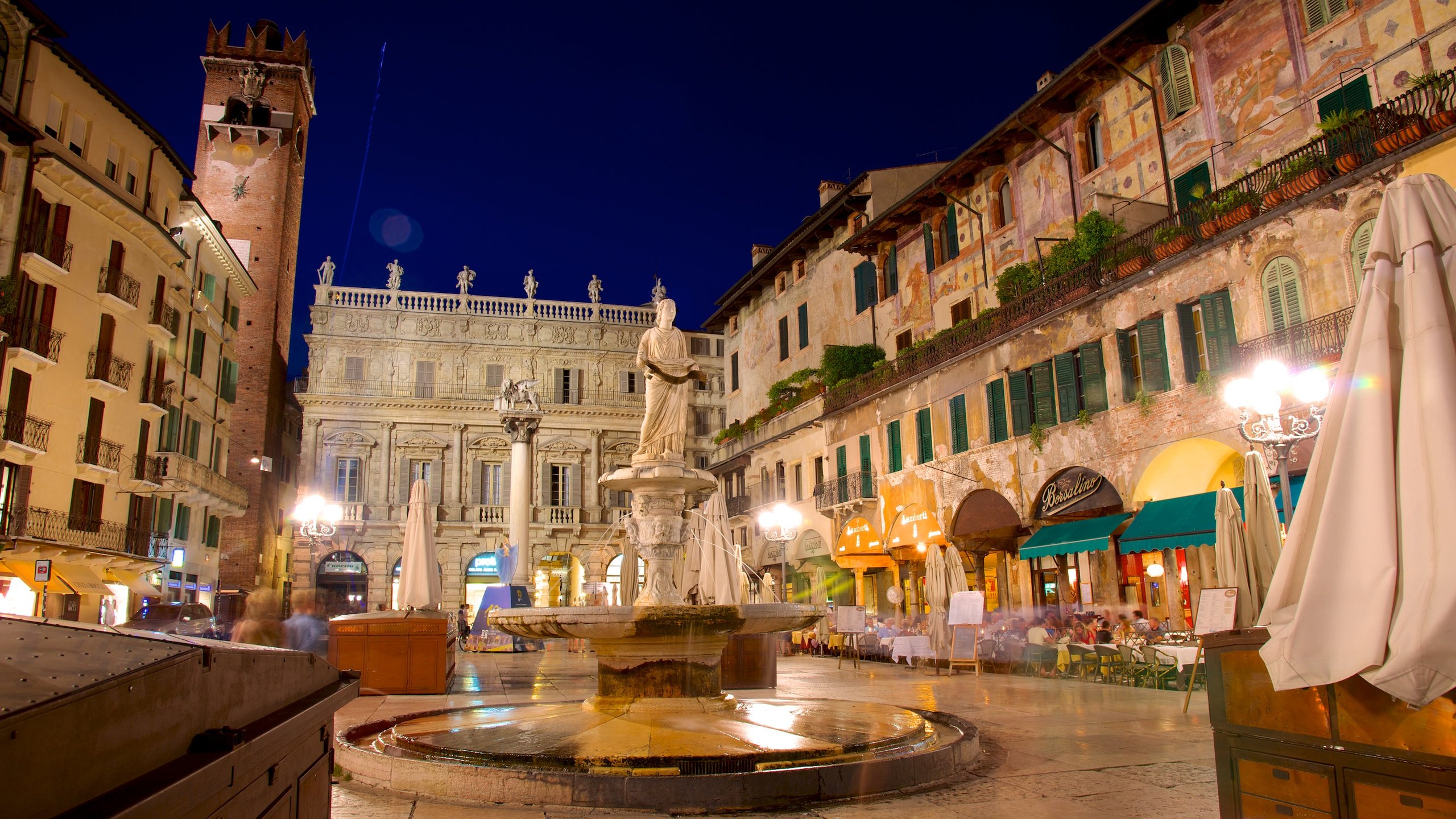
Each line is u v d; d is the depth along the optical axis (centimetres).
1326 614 434
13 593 2542
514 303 5838
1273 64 1938
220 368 4150
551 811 677
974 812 659
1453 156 1446
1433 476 407
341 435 5359
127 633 290
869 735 844
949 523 2638
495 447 5606
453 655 1912
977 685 1675
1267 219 1739
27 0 2455
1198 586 1898
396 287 5634
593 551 5572
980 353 2562
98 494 2883
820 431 3509
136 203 3073
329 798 472
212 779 267
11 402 2486
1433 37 1633
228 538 4709
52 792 206
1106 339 2136
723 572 1691
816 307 3906
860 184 3531
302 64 5412
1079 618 2036
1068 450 2211
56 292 2647
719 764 736
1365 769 424
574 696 1529
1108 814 647
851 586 3372
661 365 1202
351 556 5353
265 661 370
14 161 2472
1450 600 387
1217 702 510
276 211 5172
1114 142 2356
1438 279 437
